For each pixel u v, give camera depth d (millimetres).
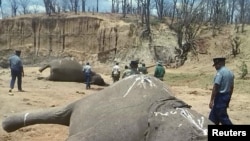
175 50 60531
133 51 63188
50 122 6805
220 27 63375
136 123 5242
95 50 69500
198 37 60312
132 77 6145
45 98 18047
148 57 61344
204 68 50906
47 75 32812
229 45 57594
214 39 59500
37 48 75812
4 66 75750
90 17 71688
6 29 78438
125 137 5215
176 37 62906
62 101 17625
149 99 5570
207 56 57000
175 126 4891
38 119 6855
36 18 77062
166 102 5438
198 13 61594
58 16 76062
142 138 5105
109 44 67312
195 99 22016
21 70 19938
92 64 66562
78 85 27641
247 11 74812
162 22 67438
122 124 5328
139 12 73625
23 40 77188
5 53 77062
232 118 15477
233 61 52281
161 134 4887
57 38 74438
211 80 35781
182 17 60500
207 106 18500
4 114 13359
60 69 29031
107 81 35406
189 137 4691
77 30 72625
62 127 11516
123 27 66750
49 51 74500
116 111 5605
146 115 5262
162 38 62812
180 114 5105
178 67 56062
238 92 27969
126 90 5957
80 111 6227
